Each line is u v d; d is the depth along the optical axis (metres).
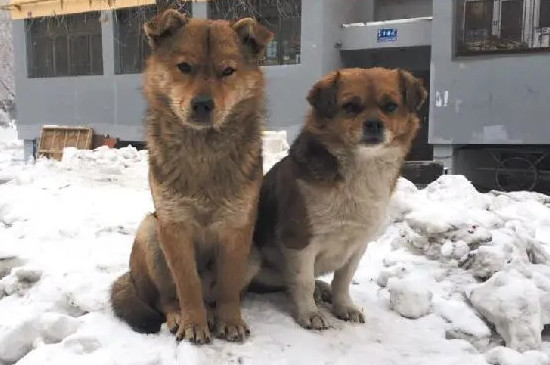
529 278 1.56
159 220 1.36
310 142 1.45
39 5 6.81
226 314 1.40
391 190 1.48
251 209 1.38
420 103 1.51
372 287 1.70
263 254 1.55
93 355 1.28
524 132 4.65
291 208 1.45
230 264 1.39
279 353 1.33
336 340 1.40
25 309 1.53
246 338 1.38
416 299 1.53
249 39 1.40
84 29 6.71
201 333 1.35
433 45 4.96
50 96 6.97
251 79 1.38
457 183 2.62
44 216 2.29
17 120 7.28
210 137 1.33
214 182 1.34
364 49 5.63
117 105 6.49
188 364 1.25
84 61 6.80
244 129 1.37
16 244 1.94
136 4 5.96
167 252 1.37
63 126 6.74
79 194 2.83
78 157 4.35
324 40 5.42
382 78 1.46
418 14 6.04
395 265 1.75
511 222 1.99
